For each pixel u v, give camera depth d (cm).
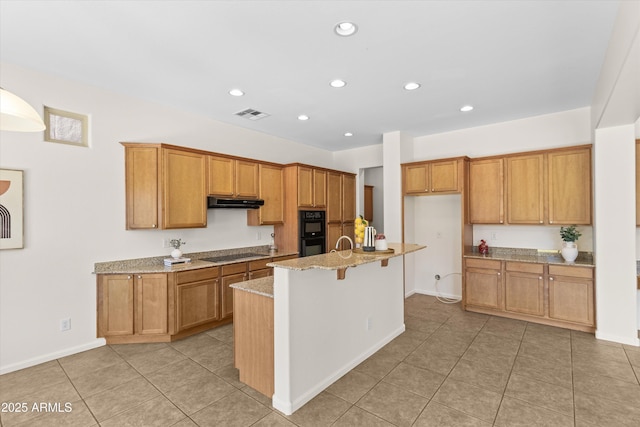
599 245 344
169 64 280
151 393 245
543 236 429
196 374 274
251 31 229
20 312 286
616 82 219
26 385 257
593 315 354
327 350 260
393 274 361
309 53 260
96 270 332
